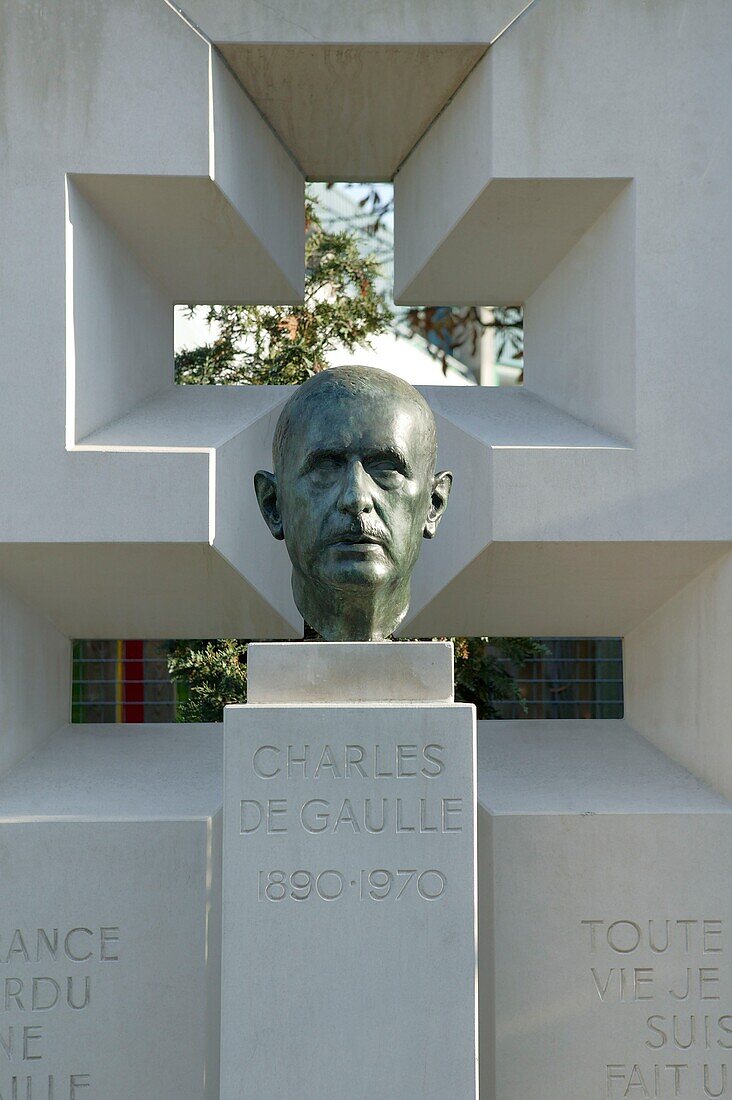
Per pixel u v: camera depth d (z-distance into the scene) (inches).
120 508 159.6
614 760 178.1
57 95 162.2
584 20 166.6
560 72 165.9
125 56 162.6
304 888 127.2
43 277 160.9
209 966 155.2
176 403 184.7
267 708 128.3
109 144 161.9
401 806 127.7
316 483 132.3
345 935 126.7
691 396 165.9
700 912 160.7
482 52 167.2
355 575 129.6
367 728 128.3
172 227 175.3
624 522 164.4
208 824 155.7
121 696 318.3
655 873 160.7
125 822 155.6
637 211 165.8
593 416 177.8
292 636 187.9
